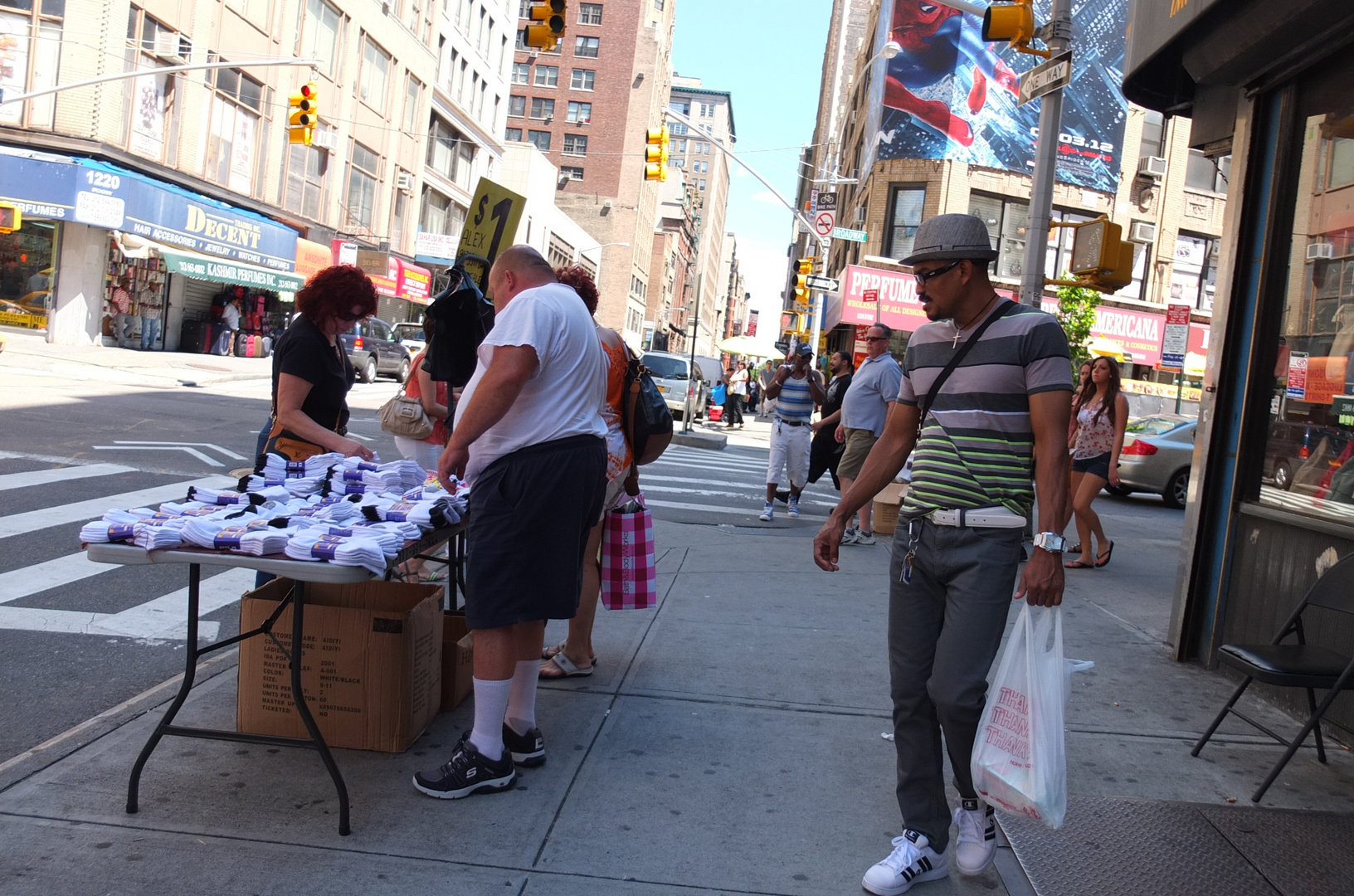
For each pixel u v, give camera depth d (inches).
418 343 1209.4
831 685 188.2
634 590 188.2
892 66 1125.1
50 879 107.8
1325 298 184.2
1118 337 1176.8
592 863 119.0
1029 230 323.0
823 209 968.3
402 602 159.6
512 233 244.2
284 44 1227.2
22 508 300.2
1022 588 114.0
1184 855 127.0
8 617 206.2
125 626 205.9
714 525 395.2
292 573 116.6
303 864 114.3
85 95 917.8
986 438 116.2
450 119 1823.3
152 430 488.7
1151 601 275.0
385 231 1585.9
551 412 132.7
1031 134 1135.0
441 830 124.5
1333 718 168.9
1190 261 1219.9
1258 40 190.4
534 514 130.9
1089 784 148.6
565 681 183.9
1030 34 322.3
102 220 917.2
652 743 156.9
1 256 930.1
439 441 228.7
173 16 1020.5
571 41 3316.9
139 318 1023.0
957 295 118.3
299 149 1300.4
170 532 119.0
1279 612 187.0
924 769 120.7
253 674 146.6
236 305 1177.4
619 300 3351.4
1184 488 617.6
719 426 1114.7
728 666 197.2
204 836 119.1
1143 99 254.4
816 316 939.3
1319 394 183.0
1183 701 187.2
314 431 170.2
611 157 3319.4
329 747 146.4
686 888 114.8
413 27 1605.6
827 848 126.3
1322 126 188.7
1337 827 135.9
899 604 122.7
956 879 122.0
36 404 529.7
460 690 167.8
